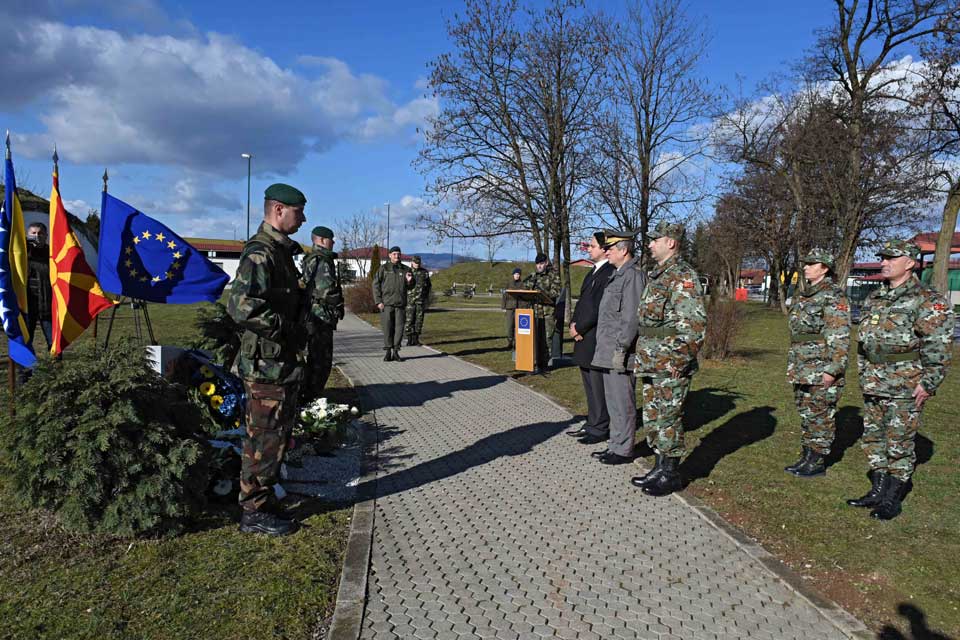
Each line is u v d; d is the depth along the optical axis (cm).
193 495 391
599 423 632
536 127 1541
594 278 626
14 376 557
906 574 362
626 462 575
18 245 571
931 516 448
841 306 509
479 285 6306
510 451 607
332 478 514
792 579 354
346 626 295
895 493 449
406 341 1562
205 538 387
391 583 343
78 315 558
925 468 560
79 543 372
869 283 3919
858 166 2308
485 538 406
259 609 306
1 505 423
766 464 567
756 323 2552
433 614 311
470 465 562
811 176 2645
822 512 455
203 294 611
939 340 427
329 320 679
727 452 606
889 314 453
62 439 351
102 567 345
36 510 414
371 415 741
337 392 878
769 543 405
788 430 689
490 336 1712
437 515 444
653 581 351
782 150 2616
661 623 308
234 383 499
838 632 304
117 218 578
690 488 506
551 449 616
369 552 377
